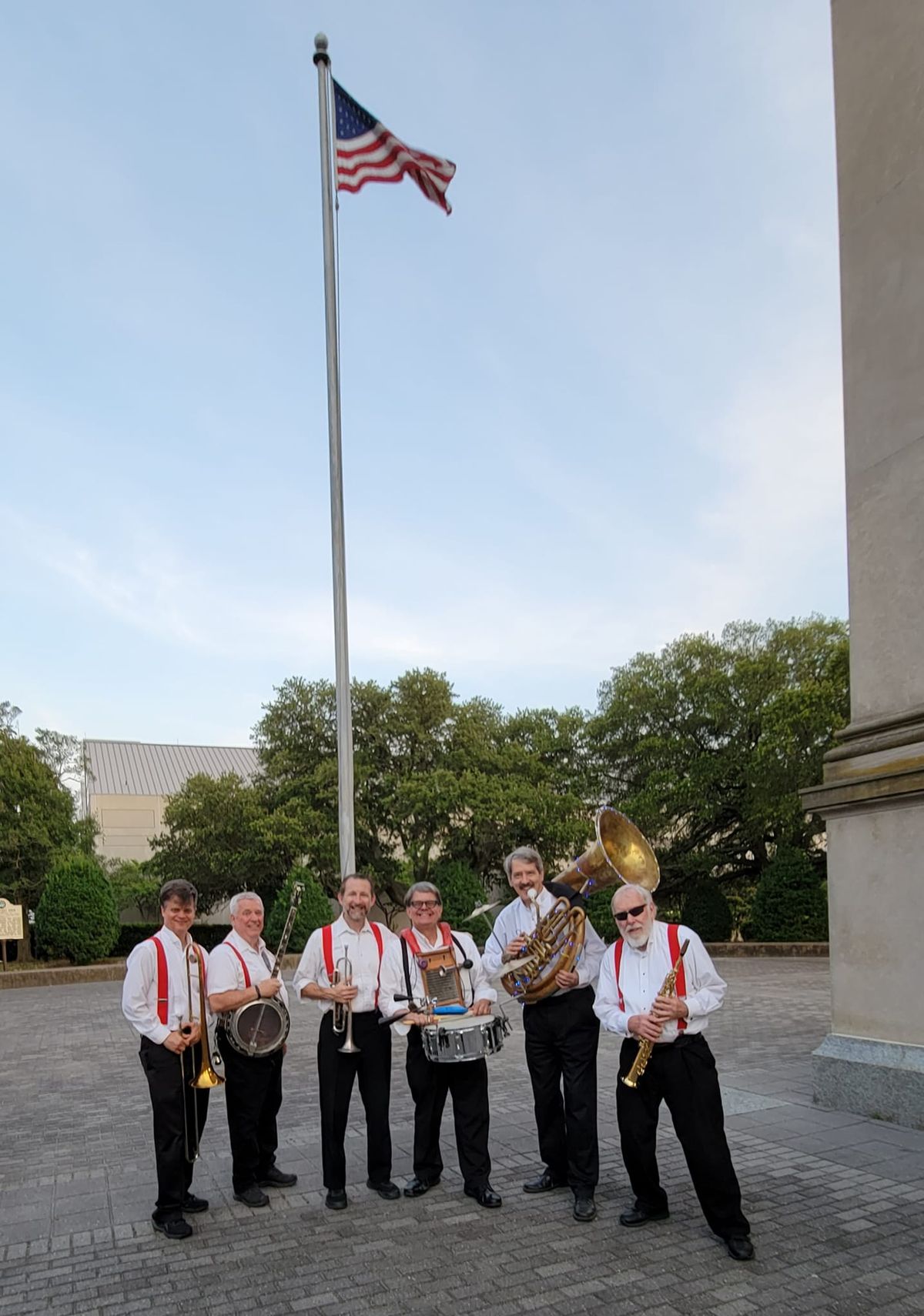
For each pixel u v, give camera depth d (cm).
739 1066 900
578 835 2686
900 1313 388
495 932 571
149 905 3597
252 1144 540
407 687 2827
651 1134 482
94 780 4741
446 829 2720
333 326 1213
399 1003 537
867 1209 502
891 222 759
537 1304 402
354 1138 689
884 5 777
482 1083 541
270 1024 541
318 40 1221
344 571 1182
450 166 1283
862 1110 696
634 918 479
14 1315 406
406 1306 404
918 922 674
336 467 1200
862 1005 716
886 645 741
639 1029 451
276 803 2762
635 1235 474
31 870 2677
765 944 2305
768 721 2512
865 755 729
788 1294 406
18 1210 549
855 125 800
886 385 755
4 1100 905
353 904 555
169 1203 495
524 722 3100
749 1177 557
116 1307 411
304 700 2789
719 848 2875
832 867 749
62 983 2202
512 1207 519
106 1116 818
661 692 2881
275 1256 460
